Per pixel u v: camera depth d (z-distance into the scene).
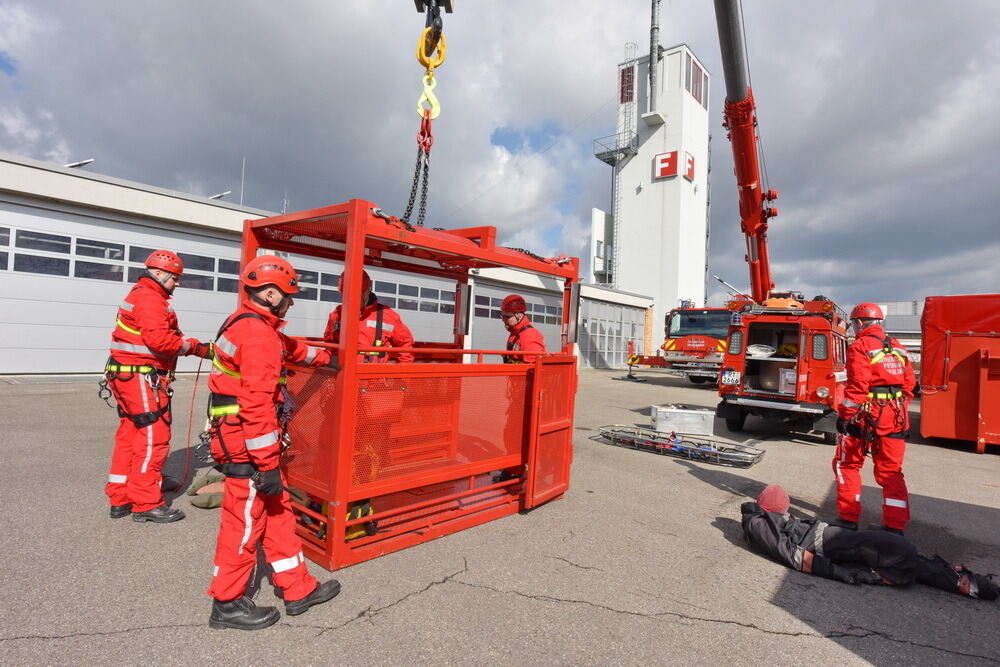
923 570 3.52
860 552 3.54
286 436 2.94
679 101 34.00
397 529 3.71
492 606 2.95
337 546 3.30
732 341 9.87
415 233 3.62
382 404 3.48
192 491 4.56
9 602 2.71
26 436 6.34
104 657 2.30
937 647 2.79
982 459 8.24
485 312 19.14
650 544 4.04
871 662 2.62
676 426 7.98
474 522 4.23
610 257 37.53
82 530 3.70
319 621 2.71
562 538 4.06
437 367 3.80
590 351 26.25
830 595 3.34
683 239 34.50
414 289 16.52
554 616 2.88
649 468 6.60
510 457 4.47
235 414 2.58
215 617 2.58
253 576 3.20
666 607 3.06
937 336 9.21
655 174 34.72
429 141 4.18
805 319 9.03
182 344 3.89
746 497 5.51
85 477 4.88
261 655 2.38
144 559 3.28
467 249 4.01
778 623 2.96
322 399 3.42
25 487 4.54
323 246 4.68
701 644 2.69
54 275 11.22
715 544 4.11
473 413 4.12
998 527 4.94
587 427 9.51
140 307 3.64
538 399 4.57
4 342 10.75
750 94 8.91
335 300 14.87
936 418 9.15
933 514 5.27
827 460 7.66
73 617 2.60
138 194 11.91
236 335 2.53
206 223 12.86
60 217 11.23
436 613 2.84
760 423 11.41
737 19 7.61
